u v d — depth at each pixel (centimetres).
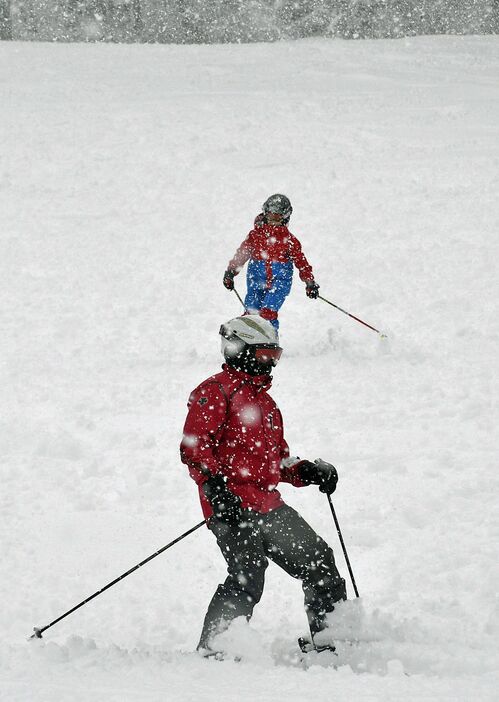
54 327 2628
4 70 7469
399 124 5562
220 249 3453
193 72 7481
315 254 3306
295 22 13712
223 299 2891
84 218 3938
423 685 717
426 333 2414
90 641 884
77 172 4706
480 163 4584
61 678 754
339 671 765
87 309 2800
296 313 2714
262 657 852
